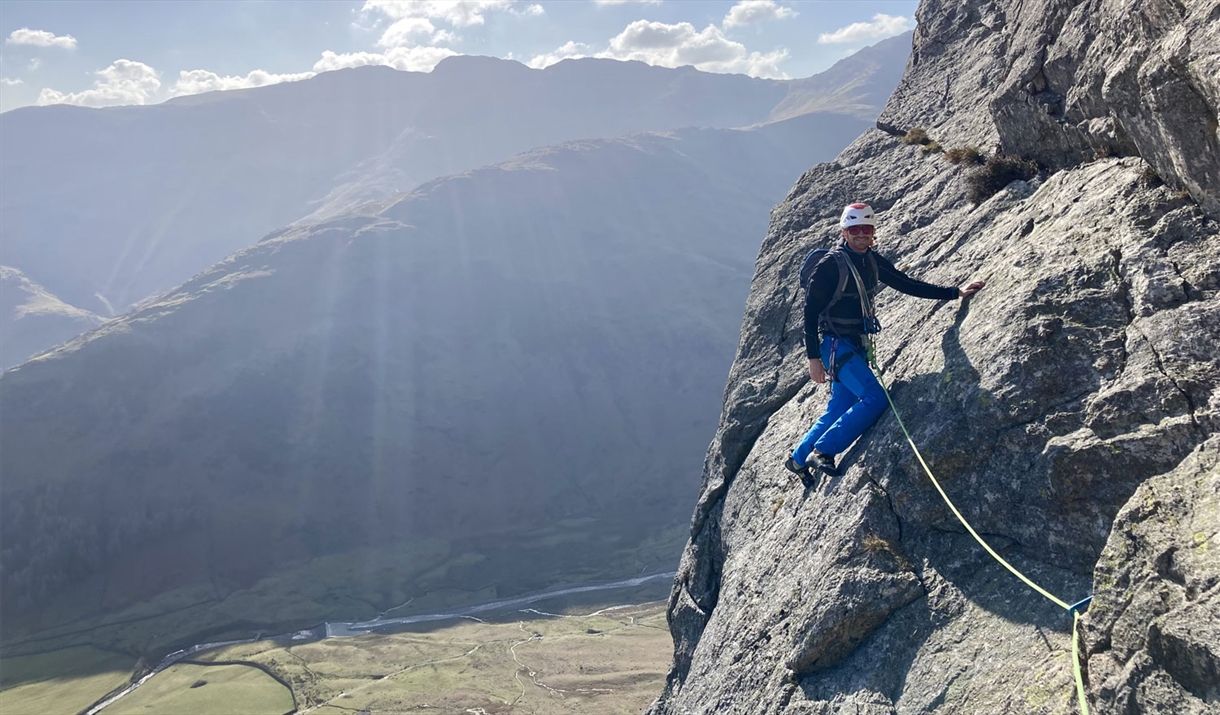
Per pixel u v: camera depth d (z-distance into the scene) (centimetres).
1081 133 576
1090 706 350
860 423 549
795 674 507
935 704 421
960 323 538
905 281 548
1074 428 434
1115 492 411
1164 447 399
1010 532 451
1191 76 411
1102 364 440
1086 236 492
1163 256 444
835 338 543
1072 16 603
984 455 469
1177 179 455
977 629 434
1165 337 420
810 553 546
